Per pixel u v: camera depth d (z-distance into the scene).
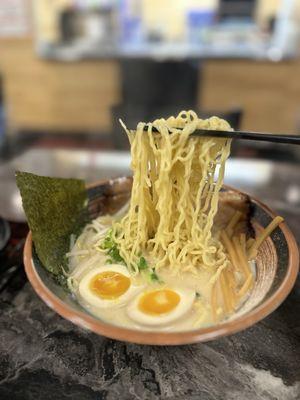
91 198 0.27
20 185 0.20
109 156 0.42
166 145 0.21
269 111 0.88
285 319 0.20
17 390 0.16
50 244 0.22
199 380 0.17
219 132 0.20
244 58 0.81
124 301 0.20
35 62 0.91
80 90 0.94
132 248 0.24
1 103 0.87
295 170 0.38
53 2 0.86
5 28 0.88
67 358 0.18
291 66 0.82
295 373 0.17
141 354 0.18
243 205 0.25
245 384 0.17
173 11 0.86
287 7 0.79
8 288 0.22
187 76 0.78
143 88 0.81
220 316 0.19
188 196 0.23
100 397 0.16
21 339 0.19
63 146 0.95
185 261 0.23
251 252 0.23
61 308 0.17
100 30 0.88
